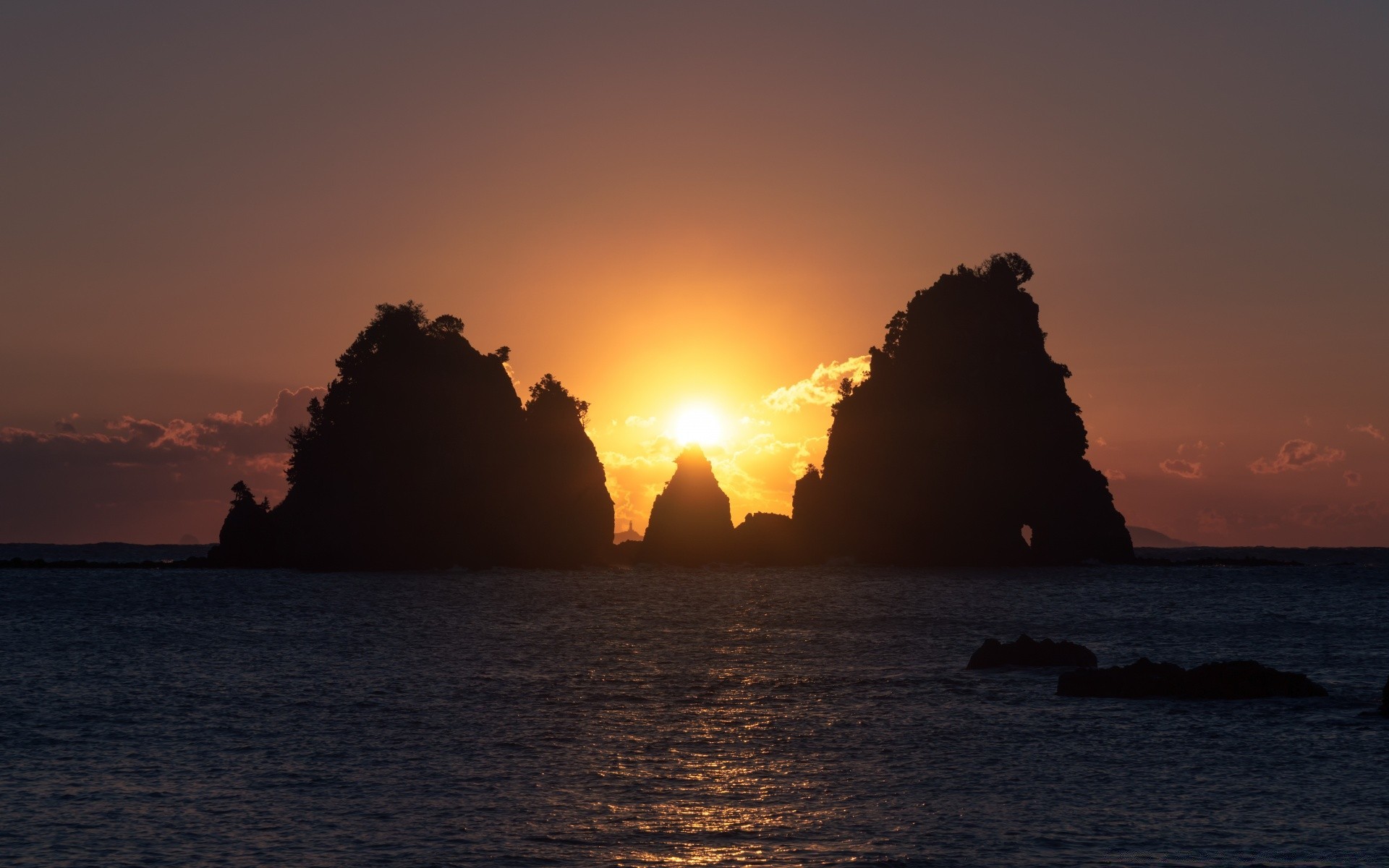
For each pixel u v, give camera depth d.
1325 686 56.69
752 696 54.75
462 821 33.19
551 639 83.06
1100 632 89.56
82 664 66.38
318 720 48.19
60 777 38.03
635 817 33.59
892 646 78.06
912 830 32.38
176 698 53.56
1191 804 34.75
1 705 51.38
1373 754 40.78
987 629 92.50
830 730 46.06
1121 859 29.92
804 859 29.95
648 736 44.91
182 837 31.66
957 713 49.34
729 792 36.44
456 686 57.78
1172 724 46.34
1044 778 38.03
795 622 99.38
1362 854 30.20
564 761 40.62
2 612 108.06
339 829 32.38
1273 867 29.27
